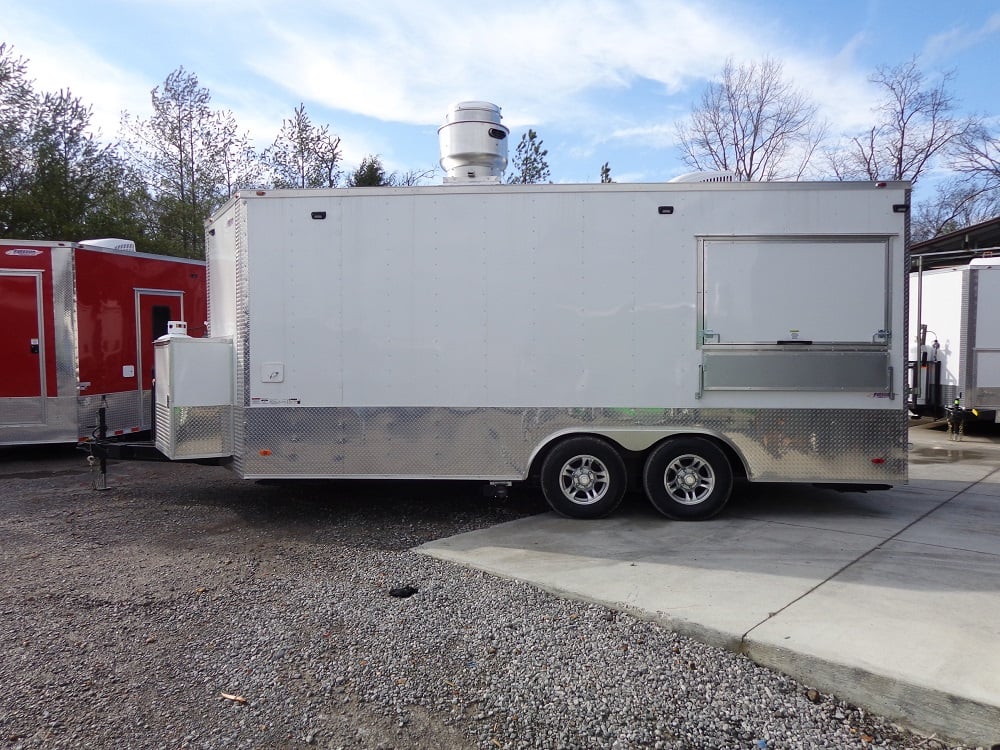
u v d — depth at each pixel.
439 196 5.92
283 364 5.99
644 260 5.85
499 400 5.94
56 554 5.16
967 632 3.58
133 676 3.29
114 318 9.25
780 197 5.79
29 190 19.05
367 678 3.27
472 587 4.41
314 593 4.34
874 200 5.77
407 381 5.96
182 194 24.12
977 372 10.93
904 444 5.78
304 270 5.97
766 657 3.41
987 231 14.52
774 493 7.09
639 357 5.87
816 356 5.80
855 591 4.22
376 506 6.64
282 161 23.64
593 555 5.02
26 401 8.50
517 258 5.90
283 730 2.86
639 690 3.16
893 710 3.04
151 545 5.39
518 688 3.17
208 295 7.26
